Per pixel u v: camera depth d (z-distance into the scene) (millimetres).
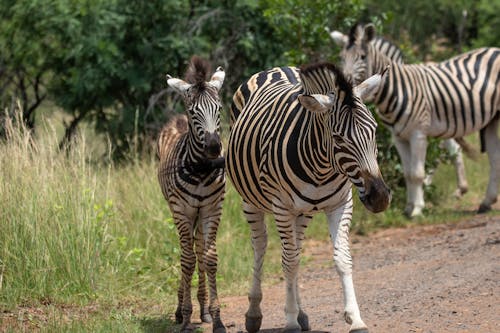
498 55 17484
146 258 13000
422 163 16953
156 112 20984
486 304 9453
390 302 10305
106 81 20531
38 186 11961
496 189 17484
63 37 20797
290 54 18141
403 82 16703
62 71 22062
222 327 9711
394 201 17984
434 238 15047
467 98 16984
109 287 11555
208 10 21594
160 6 20547
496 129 17594
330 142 7637
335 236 8328
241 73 22141
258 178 9055
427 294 10438
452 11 31250
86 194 12273
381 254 14258
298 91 8805
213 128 9742
